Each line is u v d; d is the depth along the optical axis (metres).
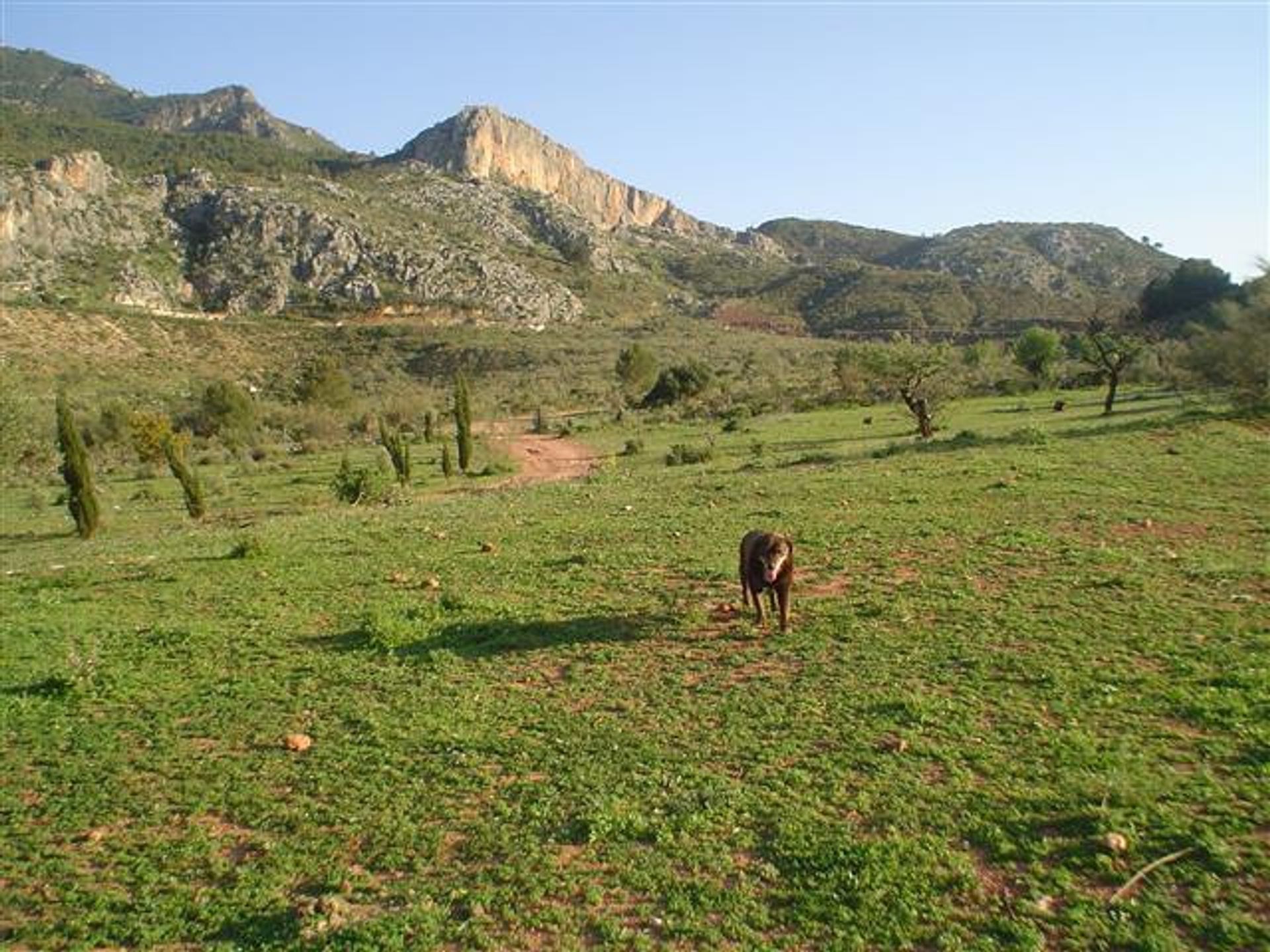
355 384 103.75
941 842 7.00
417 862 7.32
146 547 24.72
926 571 14.80
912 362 38.75
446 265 165.38
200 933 6.61
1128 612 11.90
